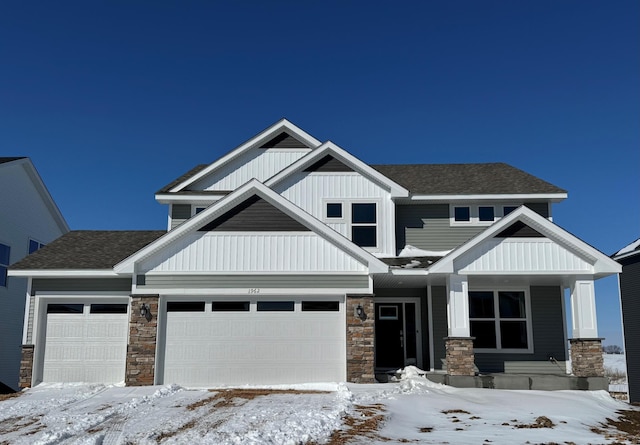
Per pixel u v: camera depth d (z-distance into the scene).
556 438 10.19
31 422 11.51
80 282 17.22
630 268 20.05
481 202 19.52
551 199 19.20
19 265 17.08
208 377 16.19
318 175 19.16
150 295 16.38
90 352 16.98
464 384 15.55
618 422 12.10
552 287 18.69
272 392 14.66
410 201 19.38
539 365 18.20
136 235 20.05
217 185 20.56
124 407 12.80
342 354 16.31
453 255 16.19
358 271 16.52
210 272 16.53
